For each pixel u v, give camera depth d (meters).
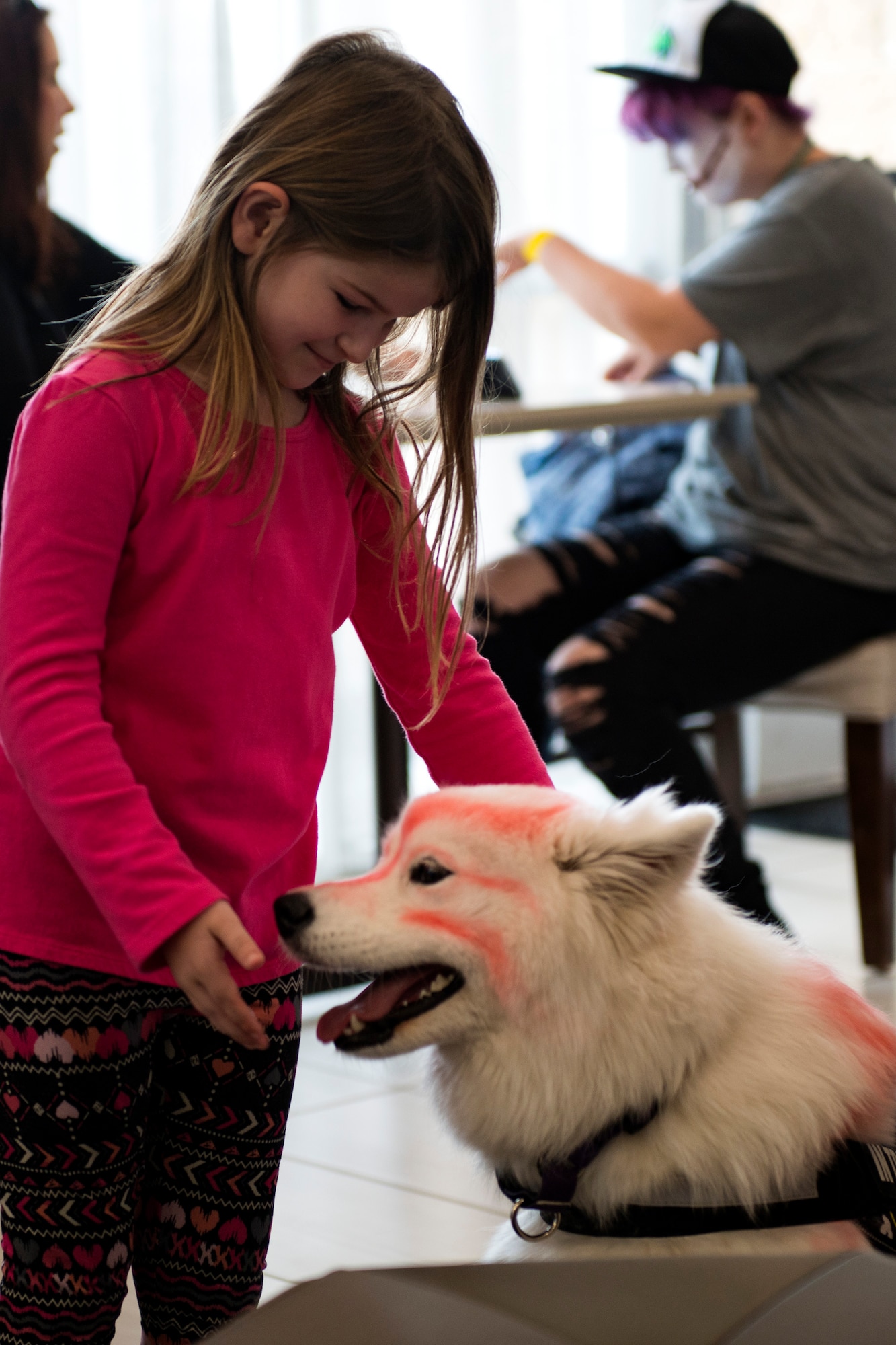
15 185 2.06
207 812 1.16
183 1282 1.27
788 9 4.25
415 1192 1.93
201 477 1.12
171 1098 1.25
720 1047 1.13
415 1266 0.78
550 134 3.94
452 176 1.15
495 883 1.13
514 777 1.38
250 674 1.17
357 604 1.41
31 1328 1.20
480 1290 0.74
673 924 1.13
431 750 1.41
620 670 2.42
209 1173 1.26
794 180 2.71
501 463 3.98
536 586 2.79
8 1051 1.17
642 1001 1.11
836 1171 1.12
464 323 1.24
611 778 2.42
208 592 1.14
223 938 1.01
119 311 1.19
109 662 1.13
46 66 2.07
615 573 2.83
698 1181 1.11
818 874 3.55
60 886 1.13
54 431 1.08
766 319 2.67
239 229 1.14
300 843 1.30
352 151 1.11
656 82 2.77
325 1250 1.75
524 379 4.03
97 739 1.05
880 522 2.65
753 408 2.73
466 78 3.71
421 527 1.35
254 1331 0.72
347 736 3.54
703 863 1.18
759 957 1.20
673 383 3.04
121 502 1.09
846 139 4.36
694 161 2.82
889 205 2.70
